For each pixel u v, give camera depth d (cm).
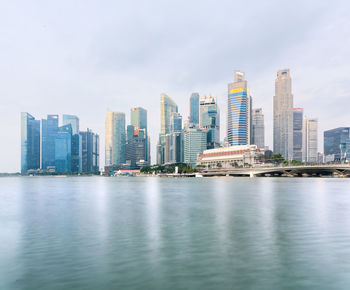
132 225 3469
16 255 2252
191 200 6588
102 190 11181
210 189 10788
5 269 1942
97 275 1822
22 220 3925
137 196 7975
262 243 2556
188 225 3431
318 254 2223
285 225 3378
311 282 1700
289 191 9188
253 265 1984
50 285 1681
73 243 2606
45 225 3522
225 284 1677
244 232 3016
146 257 2172
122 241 2667
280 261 2066
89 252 2316
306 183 15288
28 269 1936
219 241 2639
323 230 3092
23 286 1672
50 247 2477
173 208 5116
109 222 3694
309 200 6284
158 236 2862
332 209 4778
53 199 7262
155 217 4091
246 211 4603
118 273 1853
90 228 3303
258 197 7112
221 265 1989
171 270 1898
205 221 3697
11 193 9775
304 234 2905
